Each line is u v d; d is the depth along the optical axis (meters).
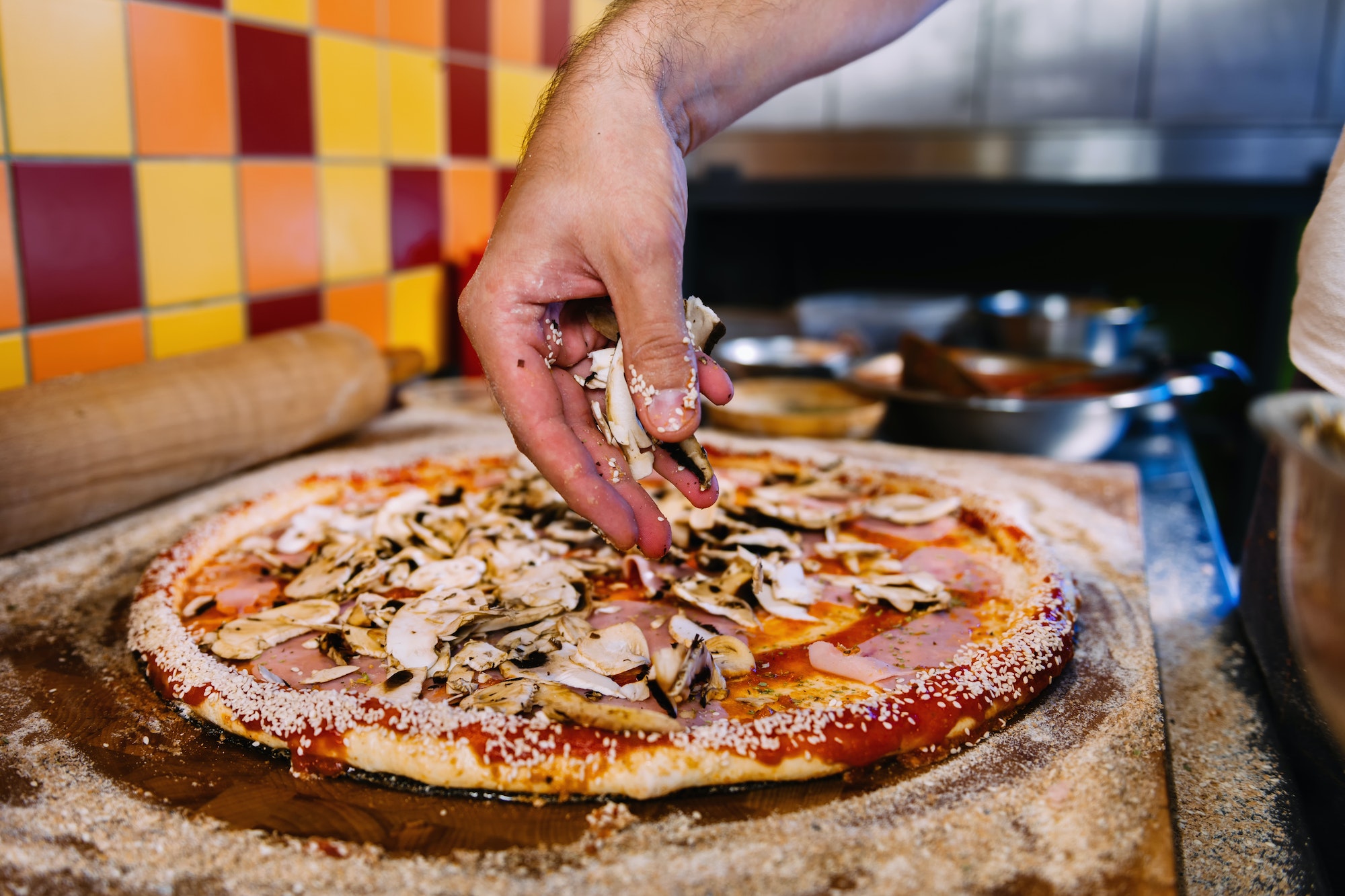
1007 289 1.71
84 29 0.78
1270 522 0.65
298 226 0.99
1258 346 1.48
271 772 0.51
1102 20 1.42
